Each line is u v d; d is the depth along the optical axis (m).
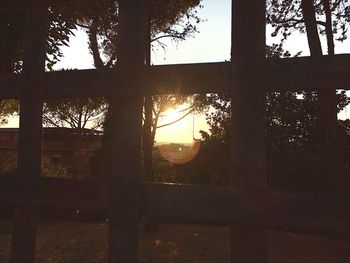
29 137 4.25
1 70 7.13
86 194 4.02
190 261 7.64
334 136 10.91
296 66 3.40
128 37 3.93
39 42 4.34
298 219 3.31
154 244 9.25
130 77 3.88
